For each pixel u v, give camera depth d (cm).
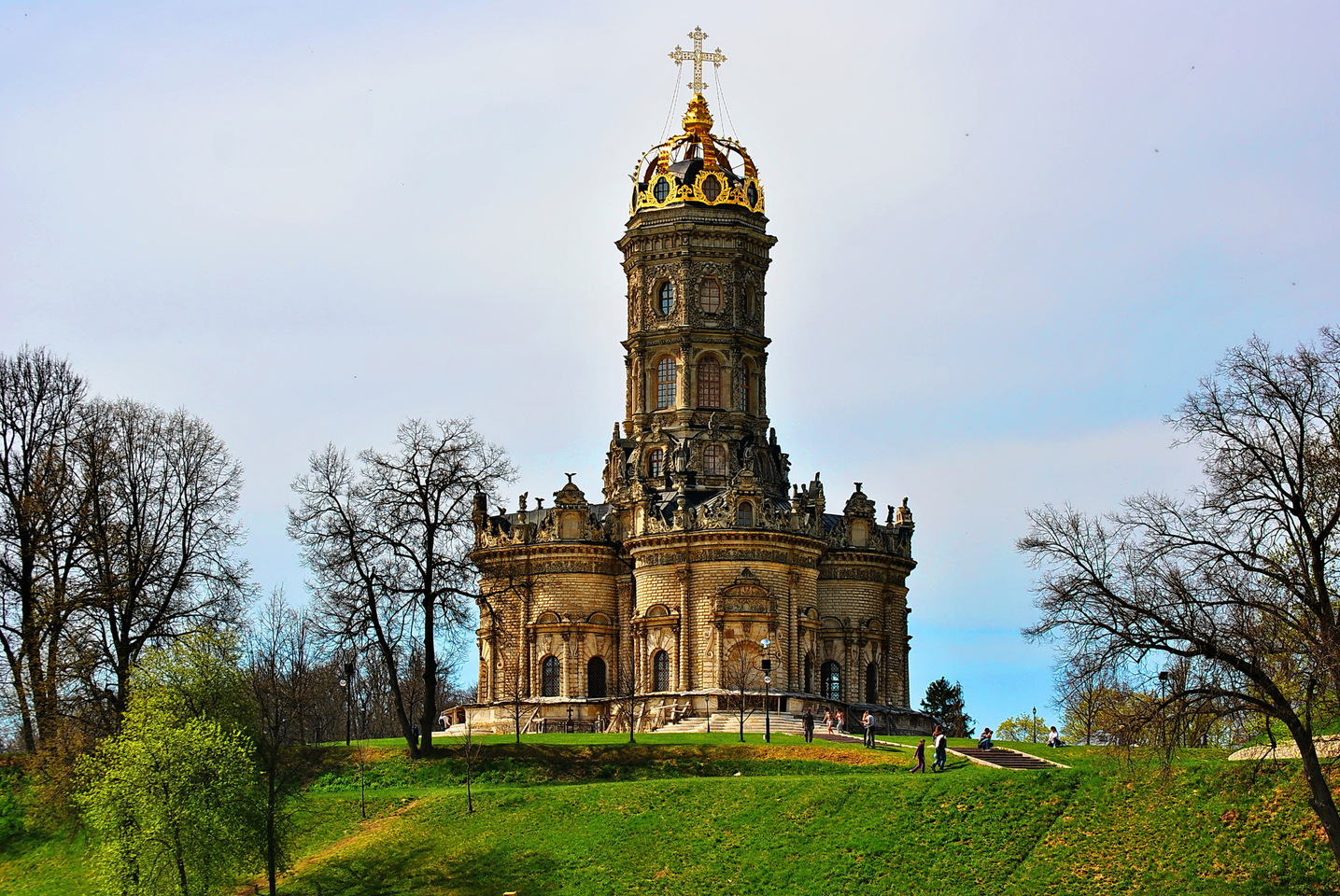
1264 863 7612
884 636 15525
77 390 11612
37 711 10694
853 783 9506
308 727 16088
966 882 8262
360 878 9481
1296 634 7138
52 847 10269
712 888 8750
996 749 11150
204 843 8812
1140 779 8556
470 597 11850
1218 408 7506
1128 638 7206
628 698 14362
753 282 16075
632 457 15700
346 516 11688
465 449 11831
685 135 16300
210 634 9606
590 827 9638
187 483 11519
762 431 15925
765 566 14488
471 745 11644
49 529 10969
